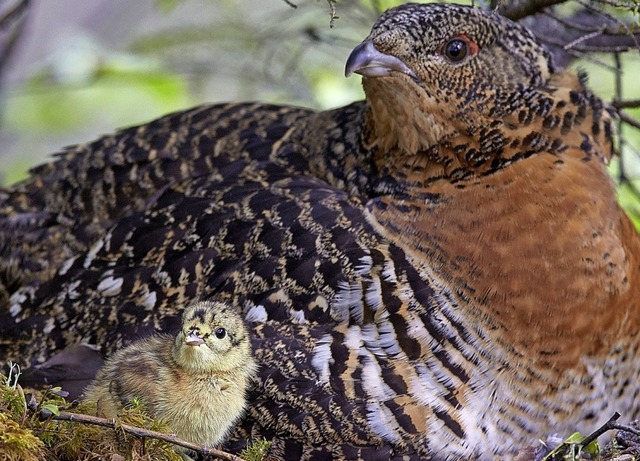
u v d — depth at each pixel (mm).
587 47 11281
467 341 9352
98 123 17828
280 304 9555
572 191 9727
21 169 16656
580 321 9445
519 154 9812
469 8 9820
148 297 9914
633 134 14188
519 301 9398
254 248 9805
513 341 9375
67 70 15039
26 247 10828
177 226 10148
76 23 16438
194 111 11523
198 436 9250
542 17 12617
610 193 10008
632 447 9289
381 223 9766
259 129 11031
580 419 9641
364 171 10133
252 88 16062
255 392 9406
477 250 9523
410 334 9320
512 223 9594
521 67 9914
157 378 9172
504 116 9797
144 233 10211
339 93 15062
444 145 9797
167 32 15969
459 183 9773
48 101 17172
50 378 9797
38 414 8328
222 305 9312
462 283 9453
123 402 9156
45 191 11156
